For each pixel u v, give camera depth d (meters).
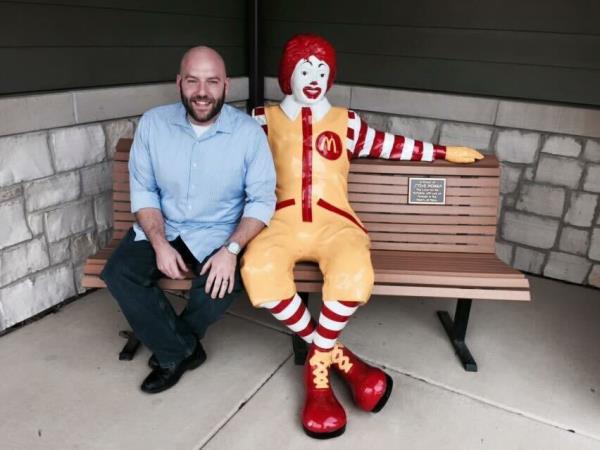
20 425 1.84
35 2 2.15
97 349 2.26
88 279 1.98
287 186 2.12
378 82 3.12
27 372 2.10
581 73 2.63
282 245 1.97
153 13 2.68
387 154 2.29
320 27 3.17
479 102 2.86
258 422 1.89
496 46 2.77
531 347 2.38
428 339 2.41
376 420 1.92
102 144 2.56
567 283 2.96
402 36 2.97
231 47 3.25
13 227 2.26
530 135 2.81
